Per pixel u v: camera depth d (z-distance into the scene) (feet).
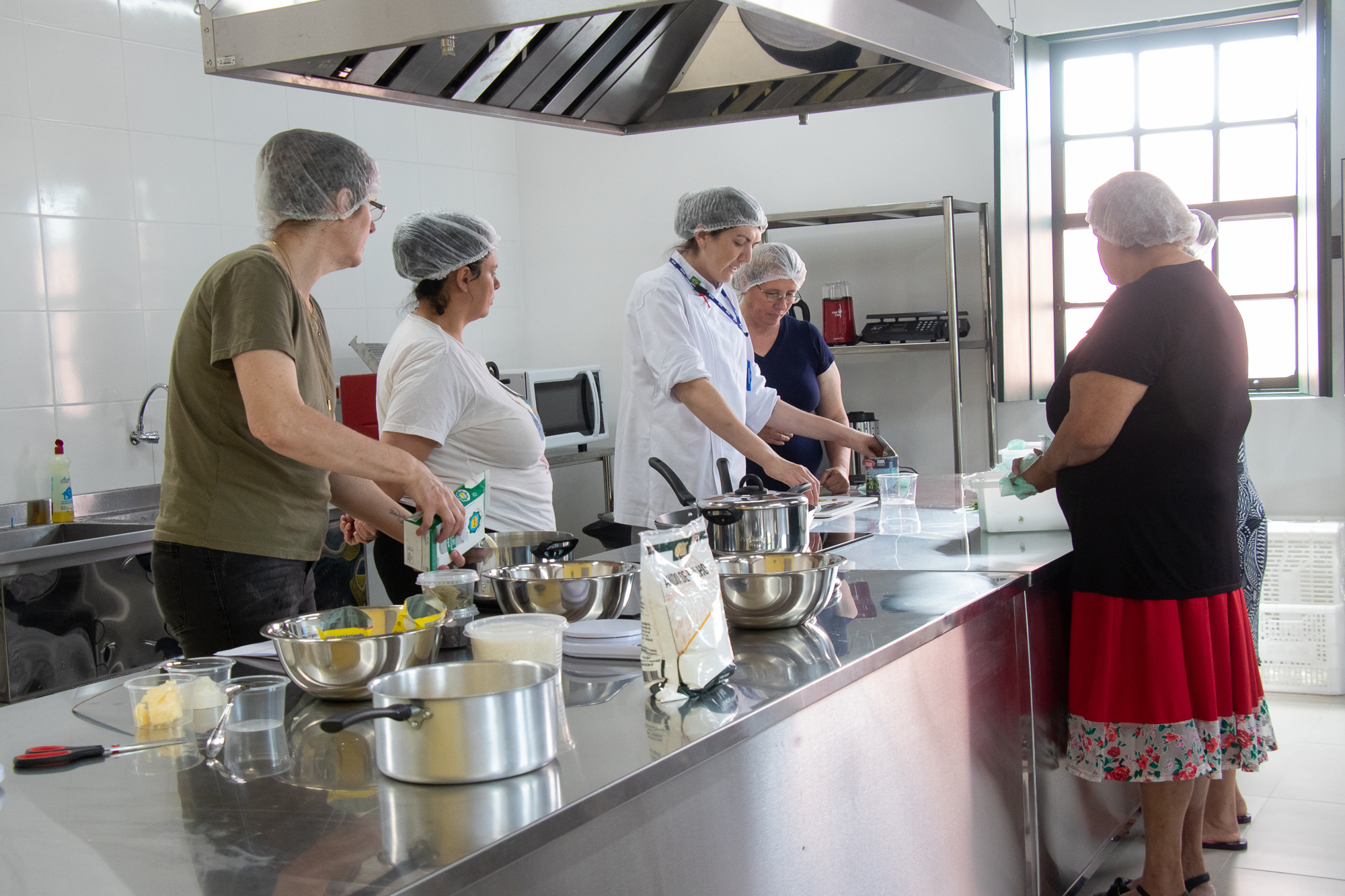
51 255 11.39
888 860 5.05
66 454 11.53
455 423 7.24
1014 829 6.47
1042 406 14.61
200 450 5.69
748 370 9.62
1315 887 7.65
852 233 15.25
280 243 5.83
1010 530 8.00
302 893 2.53
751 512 6.48
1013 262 14.12
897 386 15.21
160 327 12.44
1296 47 13.44
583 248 17.26
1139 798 8.93
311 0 5.51
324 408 6.32
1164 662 6.49
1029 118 14.33
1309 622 12.17
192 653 5.82
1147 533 6.45
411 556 5.37
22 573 9.06
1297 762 10.12
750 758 4.08
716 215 8.48
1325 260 12.66
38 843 2.85
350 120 14.74
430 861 2.68
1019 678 6.48
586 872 3.30
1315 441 13.01
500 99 7.33
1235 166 13.93
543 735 3.33
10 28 11.00
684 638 4.04
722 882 3.95
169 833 2.89
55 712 4.12
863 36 5.79
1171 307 6.40
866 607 5.53
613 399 17.22
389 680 3.43
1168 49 14.12
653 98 8.39
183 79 12.69
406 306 7.58
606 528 13.62
